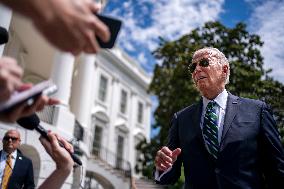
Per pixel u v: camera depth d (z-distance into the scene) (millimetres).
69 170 1013
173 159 2014
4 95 663
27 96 707
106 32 664
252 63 17141
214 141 2182
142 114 28703
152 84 18953
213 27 17578
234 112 2230
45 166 11312
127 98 26750
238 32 17344
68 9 607
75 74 18625
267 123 2170
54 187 976
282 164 2061
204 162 2188
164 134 17453
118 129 24938
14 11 589
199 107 2406
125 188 18578
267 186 2154
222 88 2379
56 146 994
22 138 10703
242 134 2115
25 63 16609
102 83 24031
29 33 13773
